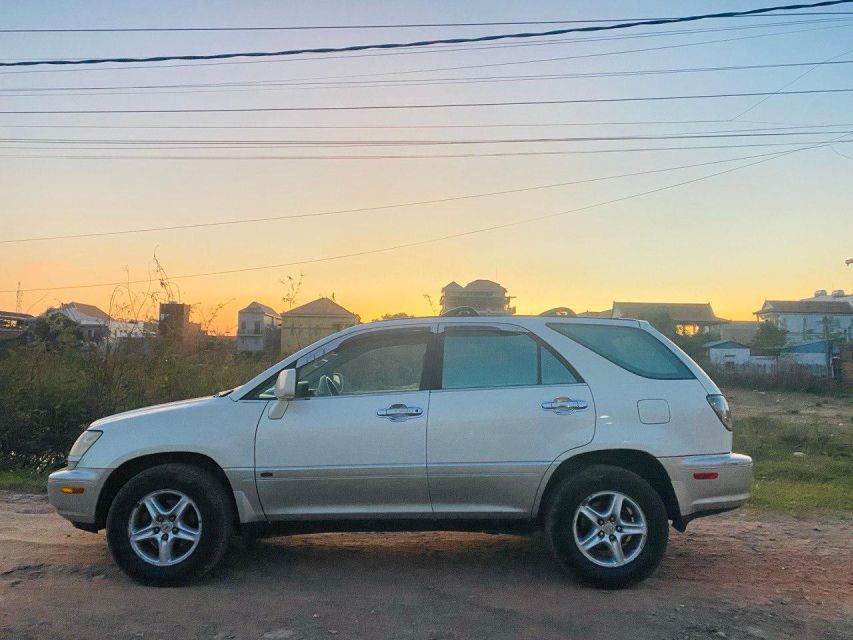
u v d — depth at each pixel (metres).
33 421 10.90
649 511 5.12
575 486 5.13
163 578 5.17
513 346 5.55
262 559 5.89
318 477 5.26
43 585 5.22
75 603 4.87
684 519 5.31
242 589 5.18
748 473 5.34
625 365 5.48
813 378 32.97
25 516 7.48
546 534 5.22
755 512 7.84
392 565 5.77
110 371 11.73
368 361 5.62
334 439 5.29
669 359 5.54
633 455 5.30
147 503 5.24
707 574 5.66
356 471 5.25
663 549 5.13
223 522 5.24
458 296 27.92
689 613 4.78
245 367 13.91
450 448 5.25
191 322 14.33
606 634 4.42
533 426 5.27
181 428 5.37
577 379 5.41
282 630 4.45
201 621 4.58
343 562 5.84
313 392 5.53
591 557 5.15
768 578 5.58
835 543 6.65
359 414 5.34
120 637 4.33
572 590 5.17
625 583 5.13
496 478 5.23
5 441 10.66
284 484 5.27
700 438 5.30
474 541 6.46
